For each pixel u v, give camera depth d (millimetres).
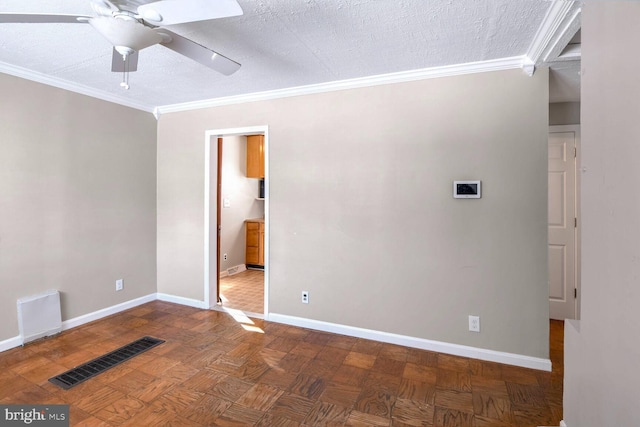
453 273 2605
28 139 2738
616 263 774
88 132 3186
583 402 963
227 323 3252
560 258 3389
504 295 2473
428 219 2666
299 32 2020
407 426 1833
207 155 3604
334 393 2127
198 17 1410
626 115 732
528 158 2395
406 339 2758
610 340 804
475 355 2553
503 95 2441
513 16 1826
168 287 3881
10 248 2648
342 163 2949
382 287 2834
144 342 2828
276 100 3205
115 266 3475
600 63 854
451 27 1953
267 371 2383
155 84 2984
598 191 861
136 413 1925
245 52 2297
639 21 681
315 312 3102
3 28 1958
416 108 2682
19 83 2670
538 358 2402
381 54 2334
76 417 1886
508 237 2451
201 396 2090
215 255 3756
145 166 3760
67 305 3059
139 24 1430
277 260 3250
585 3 948
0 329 2592
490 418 1892
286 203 3191
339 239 2980
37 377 2277
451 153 2586
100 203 3312
